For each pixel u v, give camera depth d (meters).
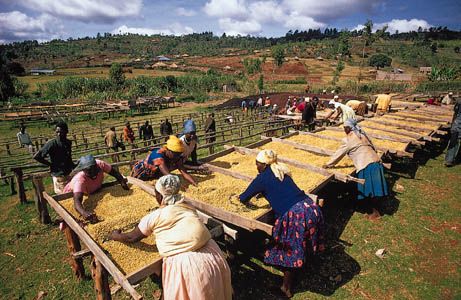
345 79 64.56
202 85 50.41
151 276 4.50
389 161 8.34
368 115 12.98
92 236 3.49
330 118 12.30
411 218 5.92
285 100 29.14
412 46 141.88
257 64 66.88
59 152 5.54
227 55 136.50
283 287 4.07
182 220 2.95
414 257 4.82
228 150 7.33
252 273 4.53
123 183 4.78
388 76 59.59
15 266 4.89
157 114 29.67
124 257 3.25
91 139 17.72
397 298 4.05
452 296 4.06
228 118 19.38
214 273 2.90
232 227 5.13
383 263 4.69
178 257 2.87
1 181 9.25
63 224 4.13
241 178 5.67
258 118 21.84
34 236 5.71
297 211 3.83
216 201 4.66
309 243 3.86
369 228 5.59
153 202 4.39
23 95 44.44
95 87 44.69
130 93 42.75
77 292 4.29
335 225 5.70
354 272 4.51
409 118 11.84
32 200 7.32
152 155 5.06
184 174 5.38
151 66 100.56
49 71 89.38
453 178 7.90
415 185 7.45
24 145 15.23
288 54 120.50
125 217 3.84
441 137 11.38
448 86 37.66
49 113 26.84
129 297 4.13
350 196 6.45
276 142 8.33
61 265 4.86
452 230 5.52
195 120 22.12
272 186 4.01
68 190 4.66
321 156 7.25
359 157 5.63
